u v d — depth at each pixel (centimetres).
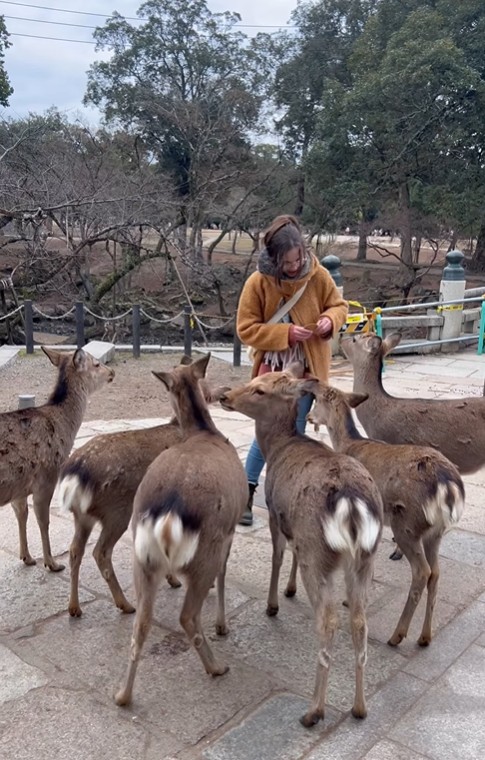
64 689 314
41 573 423
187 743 282
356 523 288
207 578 306
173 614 381
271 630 368
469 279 2573
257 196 2656
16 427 405
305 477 319
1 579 414
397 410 486
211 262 2609
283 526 333
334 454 339
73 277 2175
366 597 299
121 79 2980
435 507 339
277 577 377
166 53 2950
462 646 355
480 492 571
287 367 423
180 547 284
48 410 430
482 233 2778
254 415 381
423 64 2189
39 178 1745
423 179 2422
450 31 2345
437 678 328
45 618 373
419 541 347
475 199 2192
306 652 348
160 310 2203
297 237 417
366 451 379
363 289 2552
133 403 881
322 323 439
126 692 300
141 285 2475
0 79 2639
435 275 2800
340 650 350
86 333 1922
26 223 1627
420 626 373
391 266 3077
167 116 2553
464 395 887
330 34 3114
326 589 295
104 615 377
